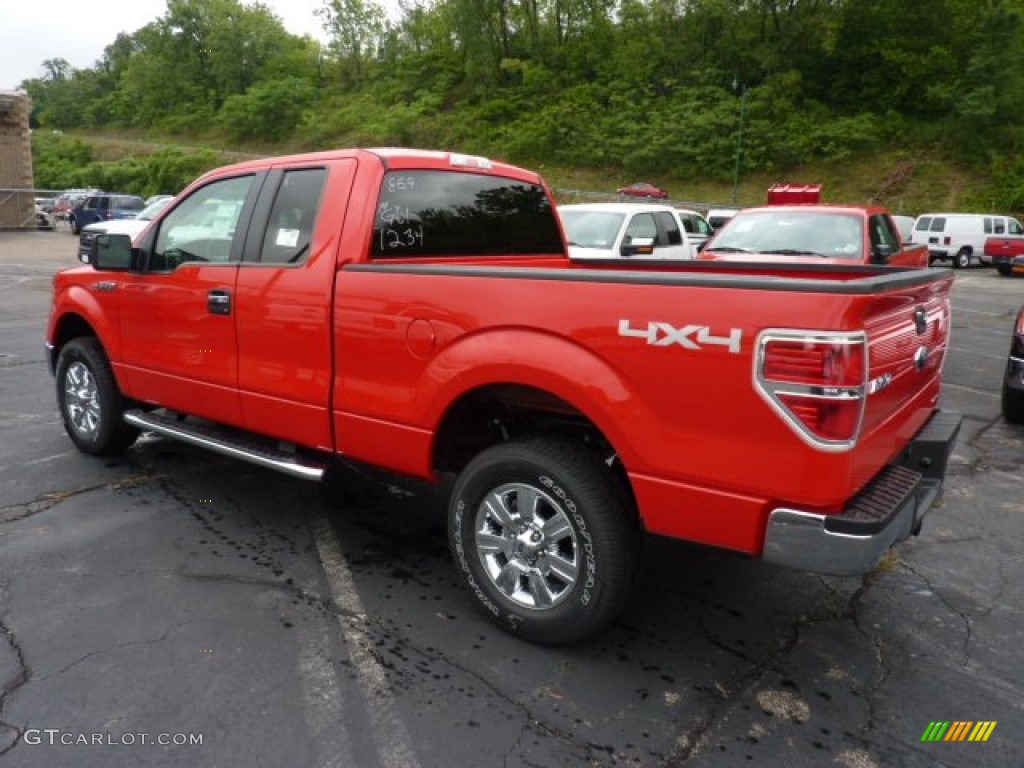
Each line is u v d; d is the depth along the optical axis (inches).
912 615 137.0
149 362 179.3
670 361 103.5
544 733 103.0
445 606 135.9
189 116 3612.2
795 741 102.9
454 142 2620.6
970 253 1088.8
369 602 136.6
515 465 120.0
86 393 204.7
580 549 115.6
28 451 212.7
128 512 173.0
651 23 2544.3
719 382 100.2
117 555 151.6
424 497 188.9
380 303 132.3
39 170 3250.5
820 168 1967.3
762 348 96.7
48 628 124.5
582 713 107.4
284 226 151.8
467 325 121.7
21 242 1048.2
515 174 179.5
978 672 120.0
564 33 2903.5
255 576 144.9
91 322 193.3
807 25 2225.6
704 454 102.9
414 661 118.7
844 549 96.9
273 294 148.5
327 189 145.5
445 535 167.0
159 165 2775.6
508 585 125.8
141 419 185.3
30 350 357.7
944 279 130.9
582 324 110.6
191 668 115.0
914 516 114.3
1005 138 1787.6
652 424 106.1
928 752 101.6
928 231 1116.5
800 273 164.4
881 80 2149.4
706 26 2404.0
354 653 120.3
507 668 117.6
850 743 102.9
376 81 3280.0
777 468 98.3
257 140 3262.8
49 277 660.1
